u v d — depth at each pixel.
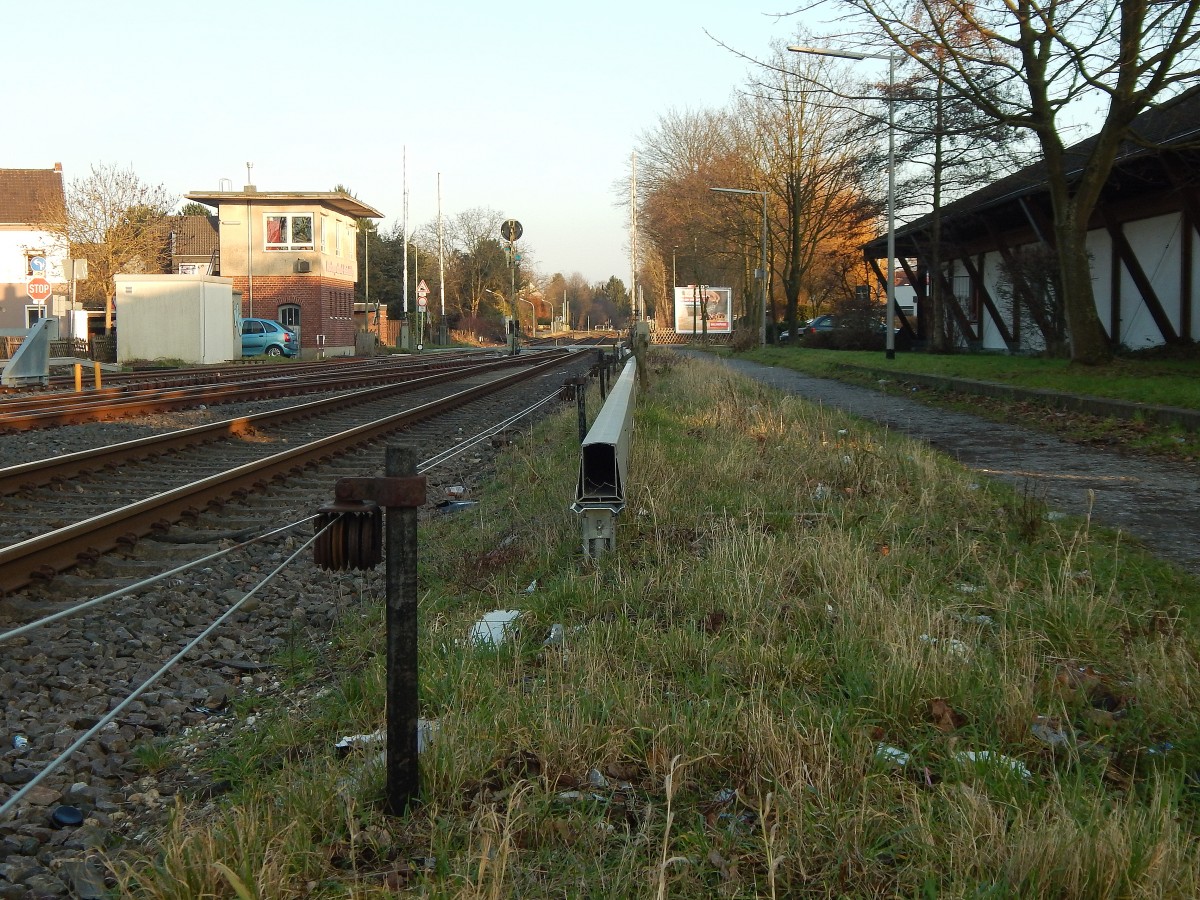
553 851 3.32
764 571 6.00
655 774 3.82
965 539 7.05
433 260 105.94
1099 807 3.30
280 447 13.89
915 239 36.38
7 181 64.94
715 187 50.06
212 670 5.67
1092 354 18.48
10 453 12.79
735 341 52.09
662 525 7.54
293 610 6.79
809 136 46.00
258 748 4.43
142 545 7.93
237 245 54.09
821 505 8.28
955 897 2.92
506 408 20.70
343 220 58.66
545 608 5.95
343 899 3.07
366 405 20.59
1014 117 17.84
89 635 5.98
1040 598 5.60
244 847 3.22
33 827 3.77
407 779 3.56
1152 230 23.47
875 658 4.69
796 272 48.53
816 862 3.20
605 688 4.45
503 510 9.50
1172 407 12.89
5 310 62.97
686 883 3.09
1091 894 2.93
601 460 6.93
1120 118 16.91
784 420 13.45
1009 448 12.14
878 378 24.11
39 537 6.90
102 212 51.00
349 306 59.91
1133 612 5.42
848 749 3.82
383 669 5.05
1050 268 23.05
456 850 3.32
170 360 37.06
